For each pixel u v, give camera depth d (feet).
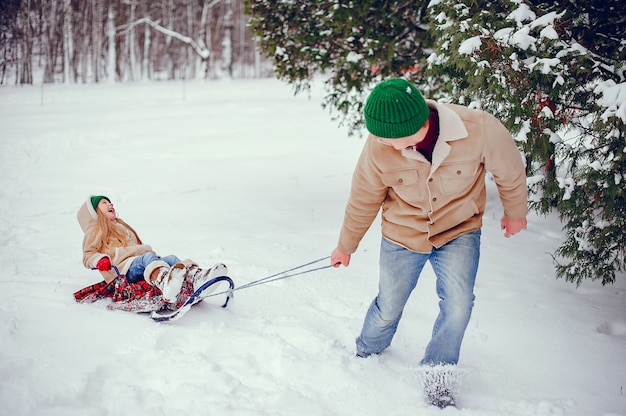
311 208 23.81
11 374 10.39
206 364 11.01
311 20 22.15
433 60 16.52
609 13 14.60
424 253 10.02
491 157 9.37
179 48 160.04
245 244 18.61
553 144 13.74
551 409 9.93
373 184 9.95
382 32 20.77
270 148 38.70
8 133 45.70
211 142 41.37
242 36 176.04
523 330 12.98
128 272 14.03
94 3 130.00
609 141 12.30
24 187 28.66
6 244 19.42
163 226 21.24
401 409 9.96
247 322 13.08
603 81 12.98
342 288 15.08
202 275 12.92
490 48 13.85
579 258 13.61
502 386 10.80
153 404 9.96
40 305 13.51
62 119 54.60
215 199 25.52
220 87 104.06
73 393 10.00
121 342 11.93
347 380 10.66
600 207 13.28
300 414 9.78
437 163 9.21
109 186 28.76
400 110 8.49
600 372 11.35
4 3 105.09
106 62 141.79
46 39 118.01
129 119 54.70
